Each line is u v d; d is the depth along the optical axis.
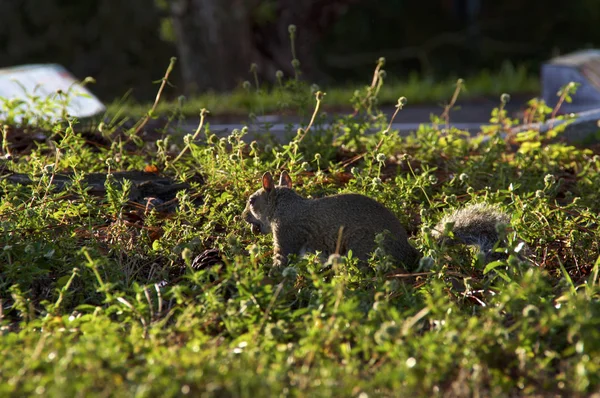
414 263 9.88
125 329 8.23
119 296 8.48
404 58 62.06
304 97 14.14
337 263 8.33
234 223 11.05
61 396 6.20
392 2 61.28
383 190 11.56
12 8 56.06
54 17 56.28
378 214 9.96
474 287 9.32
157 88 58.00
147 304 8.44
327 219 10.05
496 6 62.72
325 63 61.44
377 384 6.77
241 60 42.31
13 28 56.00
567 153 14.30
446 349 7.11
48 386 6.53
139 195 11.97
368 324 7.77
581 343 7.07
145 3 56.97
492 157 13.50
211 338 8.01
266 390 6.45
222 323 8.15
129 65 57.78
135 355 7.39
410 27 62.22
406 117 26.62
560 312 7.52
